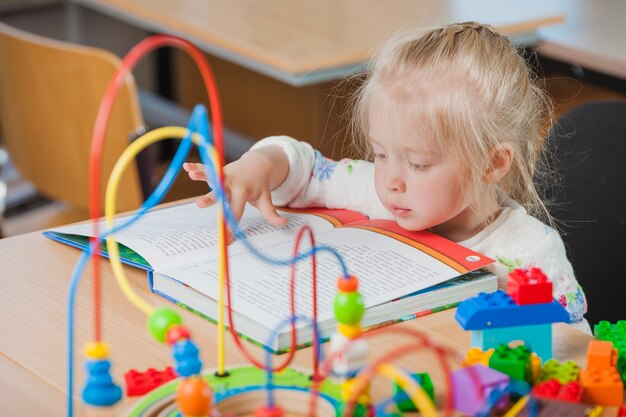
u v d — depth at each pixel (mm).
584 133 1677
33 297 1205
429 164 1269
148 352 1077
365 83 1388
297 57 2307
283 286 1149
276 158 1429
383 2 2783
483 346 1046
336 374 962
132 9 2746
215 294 1126
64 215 2547
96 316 901
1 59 2307
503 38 1373
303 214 1435
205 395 859
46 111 2256
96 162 799
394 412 951
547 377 1008
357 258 1230
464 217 1386
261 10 2695
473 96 1282
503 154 1322
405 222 1310
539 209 1543
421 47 1325
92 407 958
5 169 3283
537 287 1043
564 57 2504
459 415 955
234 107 3223
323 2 2773
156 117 2977
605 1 2873
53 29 3594
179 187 2527
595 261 1671
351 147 1697
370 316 1122
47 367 1049
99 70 2086
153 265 1211
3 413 965
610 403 979
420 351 1075
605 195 1661
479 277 1205
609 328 1113
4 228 2553
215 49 2502
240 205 1347
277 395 977
